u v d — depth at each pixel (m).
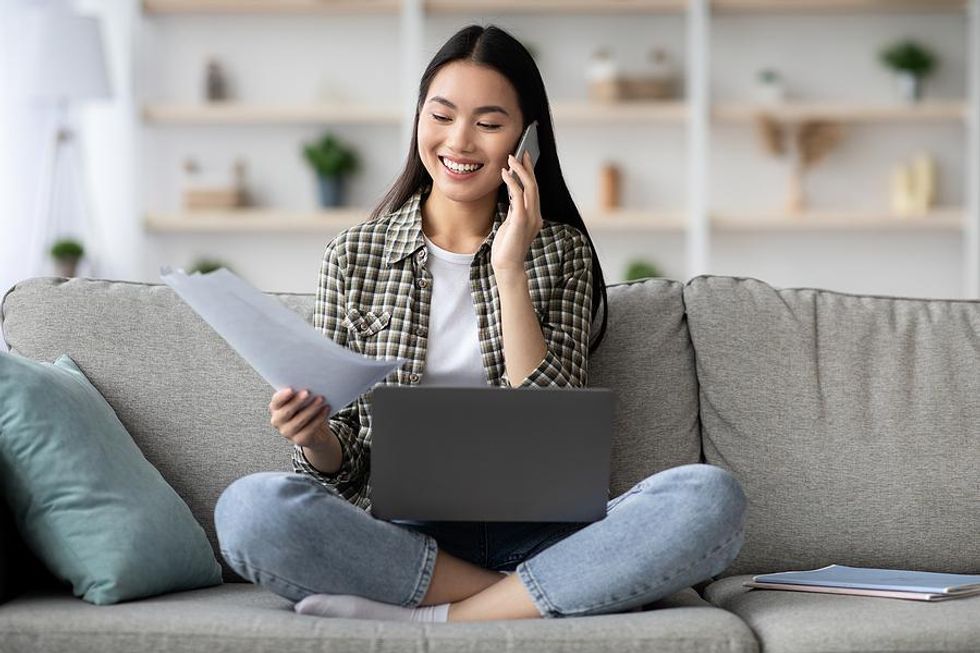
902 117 5.30
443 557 1.68
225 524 1.62
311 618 1.55
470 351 1.97
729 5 5.35
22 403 1.70
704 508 1.61
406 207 2.05
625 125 5.58
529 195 1.92
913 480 1.99
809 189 5.56
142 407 2.00
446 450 1.61
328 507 1.62
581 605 1.61
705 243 5.26
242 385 2.03
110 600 1.61
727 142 5.58
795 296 2.15
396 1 5.32
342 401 1.71
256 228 5.43
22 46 4.65
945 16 5.50
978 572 1.97
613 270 5.58
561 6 5.32
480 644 1.49
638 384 2.08
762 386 2.06
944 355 2.08
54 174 4.73
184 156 5.58
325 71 5.59
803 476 2.00
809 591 1.74
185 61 5.56
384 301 1.99
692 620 1.54
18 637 1.50
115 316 2.05
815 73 5.53
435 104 1.98
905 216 5.30
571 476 1.63
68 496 1.67
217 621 1.51
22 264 4.80
